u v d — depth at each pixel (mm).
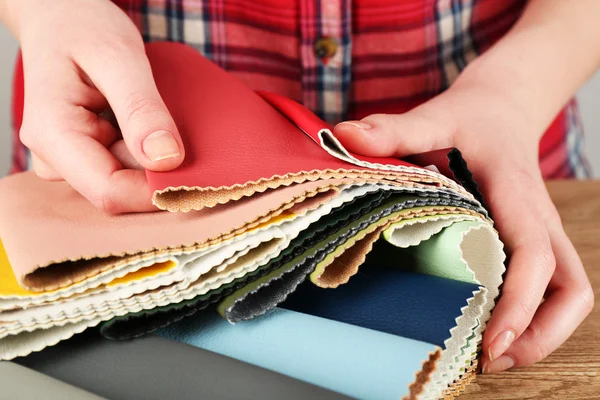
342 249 428
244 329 426
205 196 419
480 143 590
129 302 404
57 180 571
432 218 450
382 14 924
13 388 378
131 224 450
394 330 411
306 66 919
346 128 491
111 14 601
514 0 968
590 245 700
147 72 523
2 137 1570
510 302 475
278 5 908
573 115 1146
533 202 544
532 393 454
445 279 470
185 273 404
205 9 910
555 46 753
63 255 394
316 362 387
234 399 354
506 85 688
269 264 422
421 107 617
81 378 388
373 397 358
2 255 472
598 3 796
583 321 556
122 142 550
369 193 439
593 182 900
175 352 399
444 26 948
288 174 420
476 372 472
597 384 465
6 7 685
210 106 552
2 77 1537
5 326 389
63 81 542
